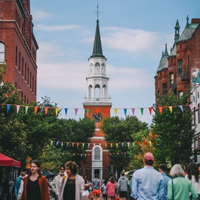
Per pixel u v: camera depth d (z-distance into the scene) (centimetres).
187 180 1055
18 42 4850
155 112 3791
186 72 4969
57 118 4897
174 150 3622
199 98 4209
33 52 6588
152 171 1034
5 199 2295
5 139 3017
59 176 1662
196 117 4347
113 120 10419
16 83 4738
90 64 11856
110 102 11381
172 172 1066
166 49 7188
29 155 3781
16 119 3288
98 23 12312
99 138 11231
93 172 11206
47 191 1087
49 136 4284
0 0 4594
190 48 4769
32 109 3941
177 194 1041
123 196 2497
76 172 1159
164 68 6538
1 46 4575
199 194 1195
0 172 2897
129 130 9481
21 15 5169
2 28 4578
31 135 3738
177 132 3694
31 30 6106
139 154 5559
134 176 1036
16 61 4762
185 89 4997
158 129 3666
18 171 3691
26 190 1080
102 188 4672
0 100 2978
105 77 11706
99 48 12012
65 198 1139
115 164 9531
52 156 5647
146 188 1021
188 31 5141
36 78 6862
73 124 10062
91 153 11219
